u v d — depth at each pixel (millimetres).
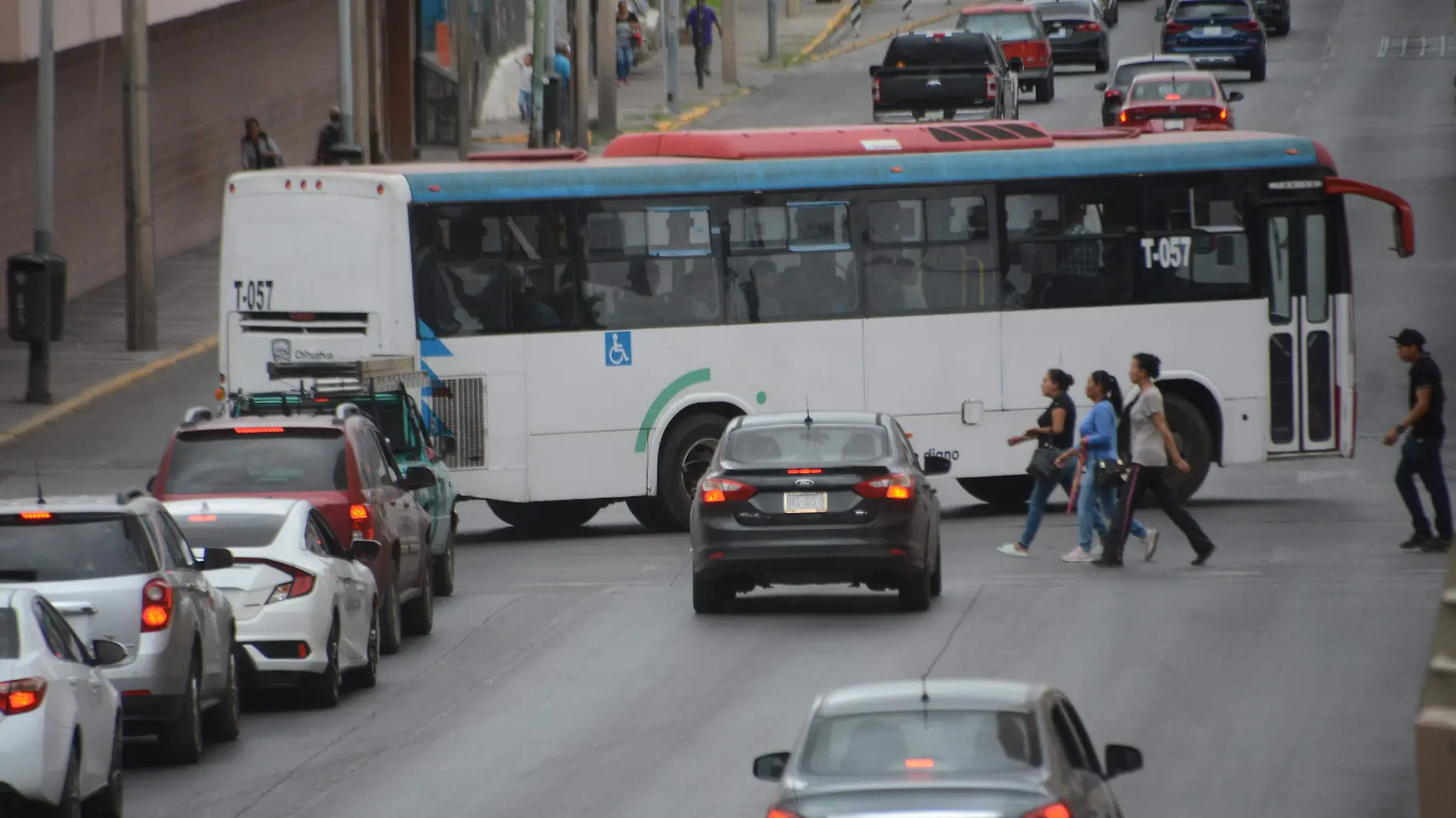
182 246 176625
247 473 64938
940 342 96062
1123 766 35375
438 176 91938
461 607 76875
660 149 97562
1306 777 48500
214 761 52875
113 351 135750
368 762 52344
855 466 70375
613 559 88125
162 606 49625
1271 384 98188
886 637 67312
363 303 90750
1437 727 38500
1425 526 82938
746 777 49469
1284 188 97938
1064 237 97062
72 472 103812
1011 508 103062
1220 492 105000
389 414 80062
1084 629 67812
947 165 96375
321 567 58812
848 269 95500
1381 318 143500
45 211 120625
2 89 143000
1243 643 64812
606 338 93375
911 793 30250
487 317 92375
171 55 173500
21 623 41969
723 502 70750
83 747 42438
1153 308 97500
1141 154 97562
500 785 49406
